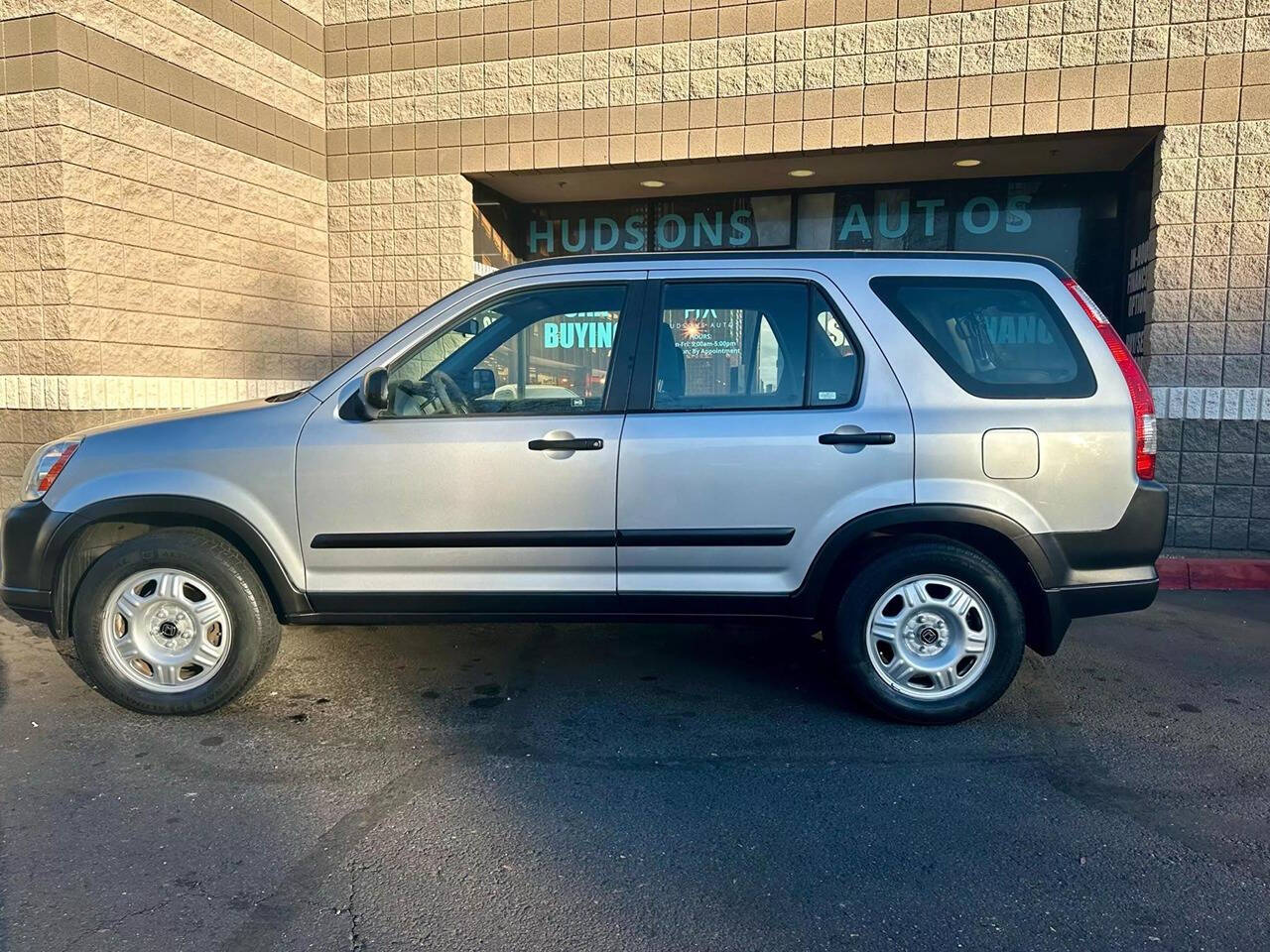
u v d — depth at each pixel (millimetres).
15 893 2947
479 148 9016
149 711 4340
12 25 7074
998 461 4039
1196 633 5746
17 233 7250
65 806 3518
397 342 4285
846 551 4270
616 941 2723
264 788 3666
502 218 9938
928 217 9180
